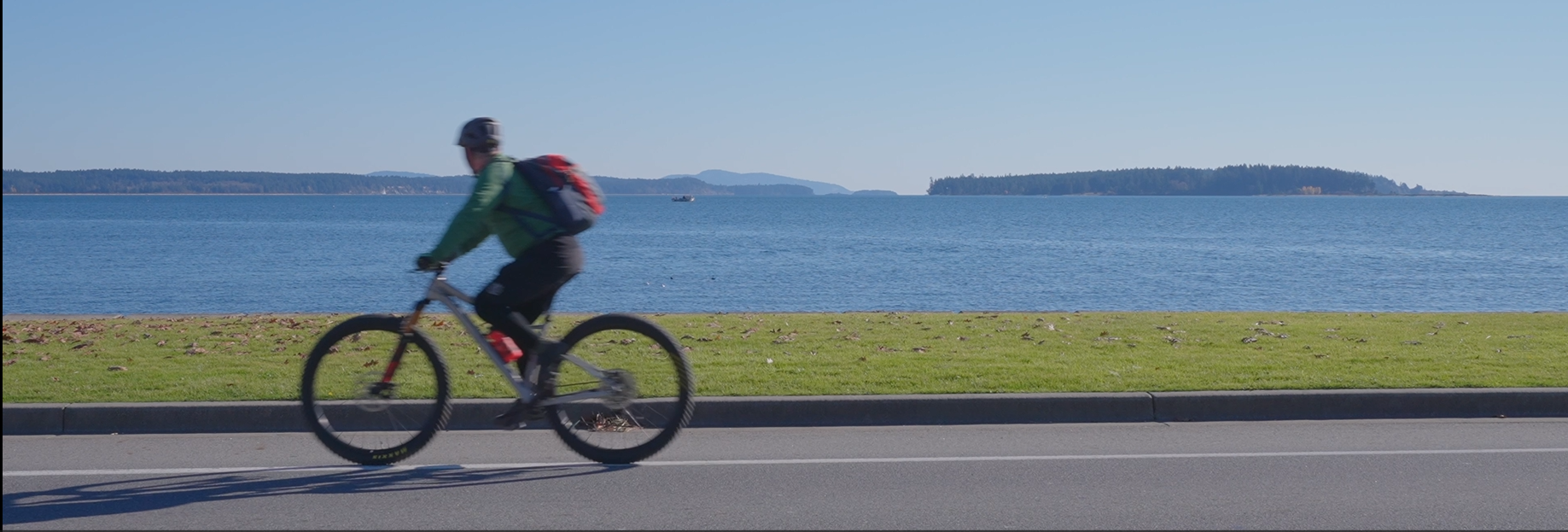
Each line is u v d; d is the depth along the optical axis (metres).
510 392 7.68
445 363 6.12
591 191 5.81
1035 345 10.57
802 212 142.50
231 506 5.32
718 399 7.36
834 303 23.73
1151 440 6.91
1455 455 6.47
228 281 29.52
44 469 6.06
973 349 10.21
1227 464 6.26
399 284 28.78
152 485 5.73
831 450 6.60
